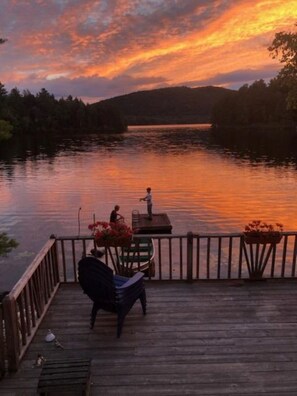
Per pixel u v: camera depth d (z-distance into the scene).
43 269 5.70
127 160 49.75
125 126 141.12
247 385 4.03
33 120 122.75
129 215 21.17
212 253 13.89
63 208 23.08
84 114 130.25
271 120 121.12
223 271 12.00
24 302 4.84
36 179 35.25
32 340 4.91
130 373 4.24
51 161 50.34
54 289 6.24
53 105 129.50
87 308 5.74
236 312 5.55
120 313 4.91
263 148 60.31
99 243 6.40
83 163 47.41
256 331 5.04
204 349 4.66
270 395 3.88
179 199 25.20
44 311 5.55
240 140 77.25
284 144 65.50
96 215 21.23
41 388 3.57
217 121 138.88
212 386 4.02
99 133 121.88
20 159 53.28
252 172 36.88
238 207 22.55
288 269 12.05
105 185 31.19
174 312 5.58
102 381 4.11
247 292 6.19
